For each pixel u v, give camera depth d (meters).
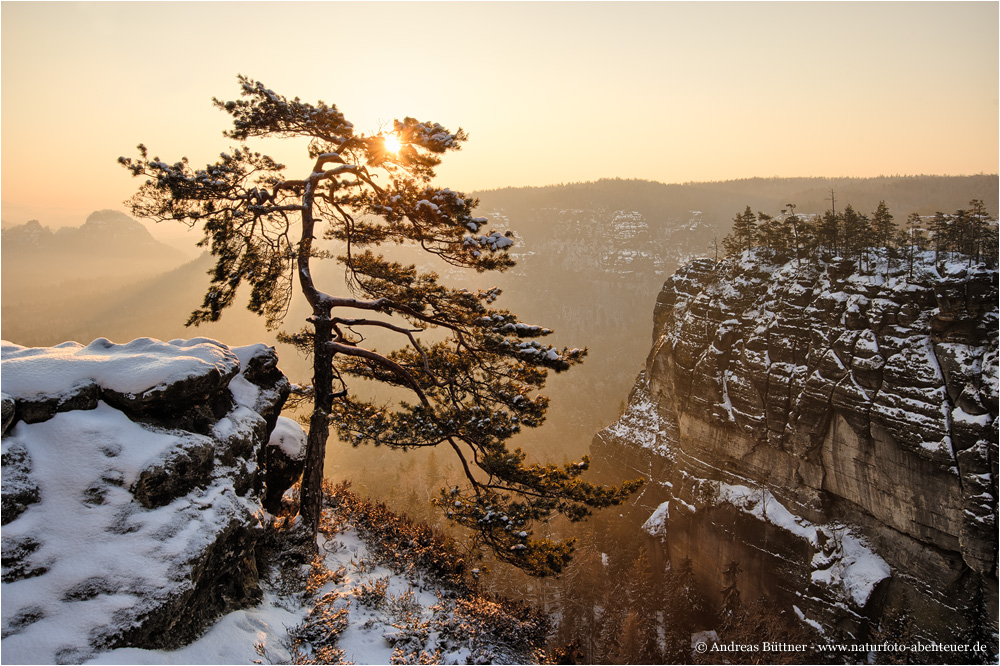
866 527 55.09
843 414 55.00
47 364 9.62
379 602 12.07
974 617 46.25
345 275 16.00
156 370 10.09
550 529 73.12
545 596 59.69
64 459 8.68
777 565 59.97
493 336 13.84
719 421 68.38
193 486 9.60
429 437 14.52
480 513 14.21
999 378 45.16
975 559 45.06
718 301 73.81
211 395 11.12
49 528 7.99
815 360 58.72
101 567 7.88
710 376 70.06
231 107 14.07
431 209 13.38
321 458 14.08
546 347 13.55
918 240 59.56
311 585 11.78
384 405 16.42
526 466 15.34
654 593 63.00
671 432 83.38
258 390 13.42
